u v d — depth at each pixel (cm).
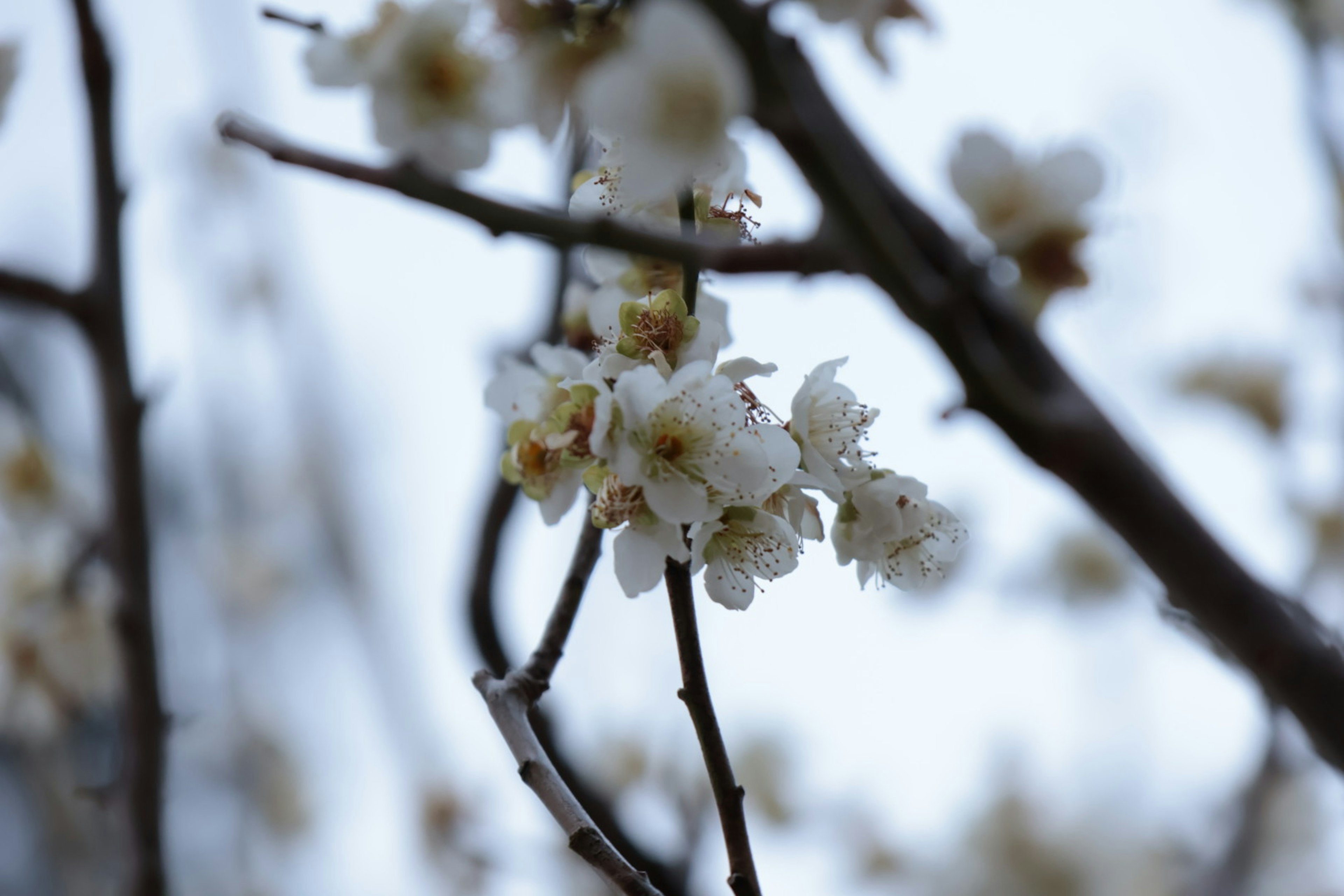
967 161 68
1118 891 148
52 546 101
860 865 165
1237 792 98
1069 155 68
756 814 161
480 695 60
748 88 58
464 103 62
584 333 64
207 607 164
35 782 104
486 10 61
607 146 59
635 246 58
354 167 58
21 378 142
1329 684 62
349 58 62
